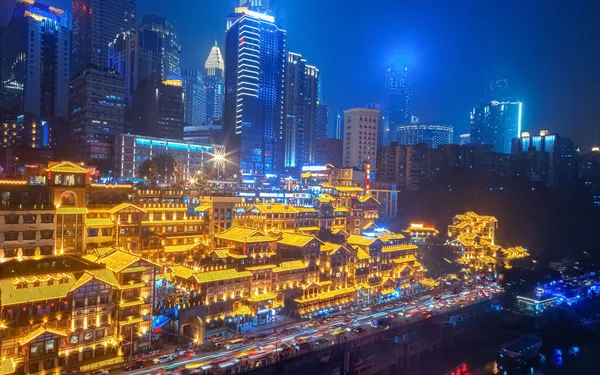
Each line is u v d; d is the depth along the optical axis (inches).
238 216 7091.5
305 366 4473.4
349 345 4877.0
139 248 5639.8
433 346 5959.6
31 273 3892.7
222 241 5900.6
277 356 4256.9
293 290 5777.6
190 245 6141.7
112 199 5812.0
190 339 4709.6
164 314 4554.6
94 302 3944.4
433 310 6274.6
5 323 3442.4
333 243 6806.1
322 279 6240.2
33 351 3555.6
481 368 5767.7
